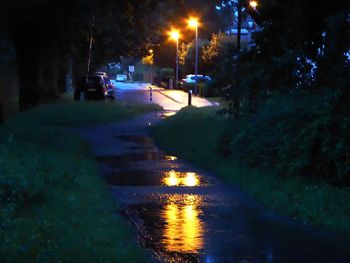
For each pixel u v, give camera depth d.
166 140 18.38
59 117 23.64
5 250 5.98
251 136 12.57
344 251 7.32
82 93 37.16
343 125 9.84
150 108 33.03
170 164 14.24
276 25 14.84
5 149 12.24
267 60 14.44
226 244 7.52
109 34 40.22
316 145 10.40
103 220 8.18
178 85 65.25
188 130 20.19
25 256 5.98
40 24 28.03
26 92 30.98
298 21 13.64
